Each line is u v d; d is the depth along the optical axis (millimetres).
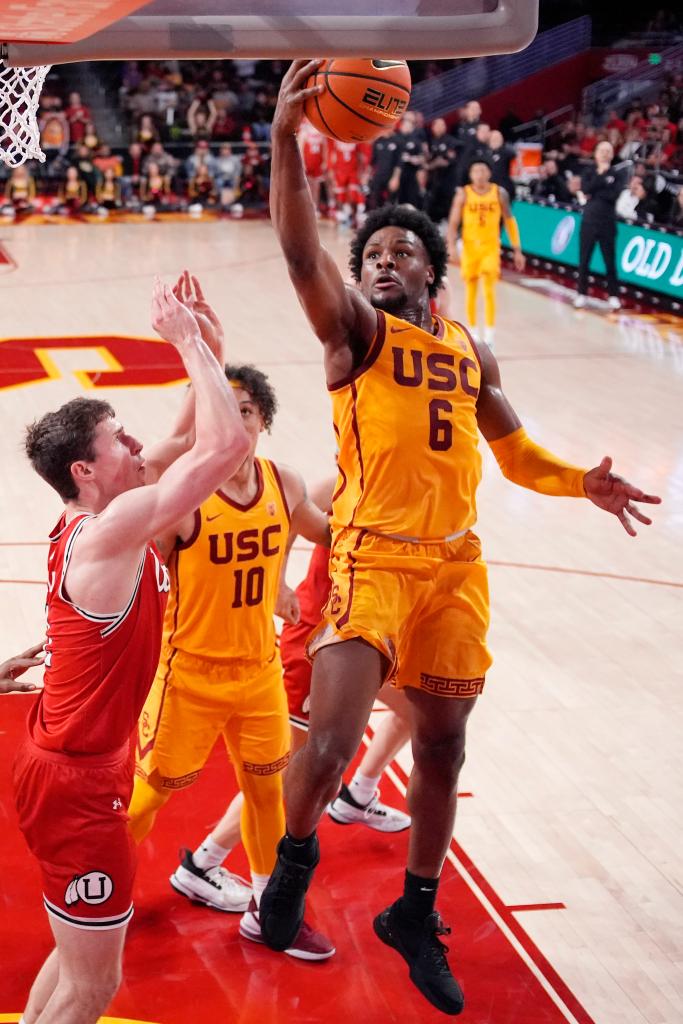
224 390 2838
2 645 5773
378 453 3176
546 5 24109
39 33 2152
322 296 3057
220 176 22547
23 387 10383
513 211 17125
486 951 3805
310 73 2844
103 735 2975
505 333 12938
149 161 22172
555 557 7133
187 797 4617
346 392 3213
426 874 3451
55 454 2975
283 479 3787
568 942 3863
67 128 21719
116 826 3006
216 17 2254
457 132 18375
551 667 5793
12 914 3902
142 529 2838
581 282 14164
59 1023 3049
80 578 2893
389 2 2281
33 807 3020
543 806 4648
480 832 4465
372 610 3129
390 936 3518
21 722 5098
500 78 23766
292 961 3742
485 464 8844
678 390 10797
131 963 3705
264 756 3717
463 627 3316
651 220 14859
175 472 2846
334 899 4078
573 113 22547
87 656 2936
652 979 3701
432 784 3379
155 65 23328
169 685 3646
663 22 24016
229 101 23031
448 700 3332
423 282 3393
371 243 3391
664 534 7496
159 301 2857
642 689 5605
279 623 6164
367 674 3115
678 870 4273
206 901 4000
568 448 9031
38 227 20234
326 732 3082
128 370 11047
